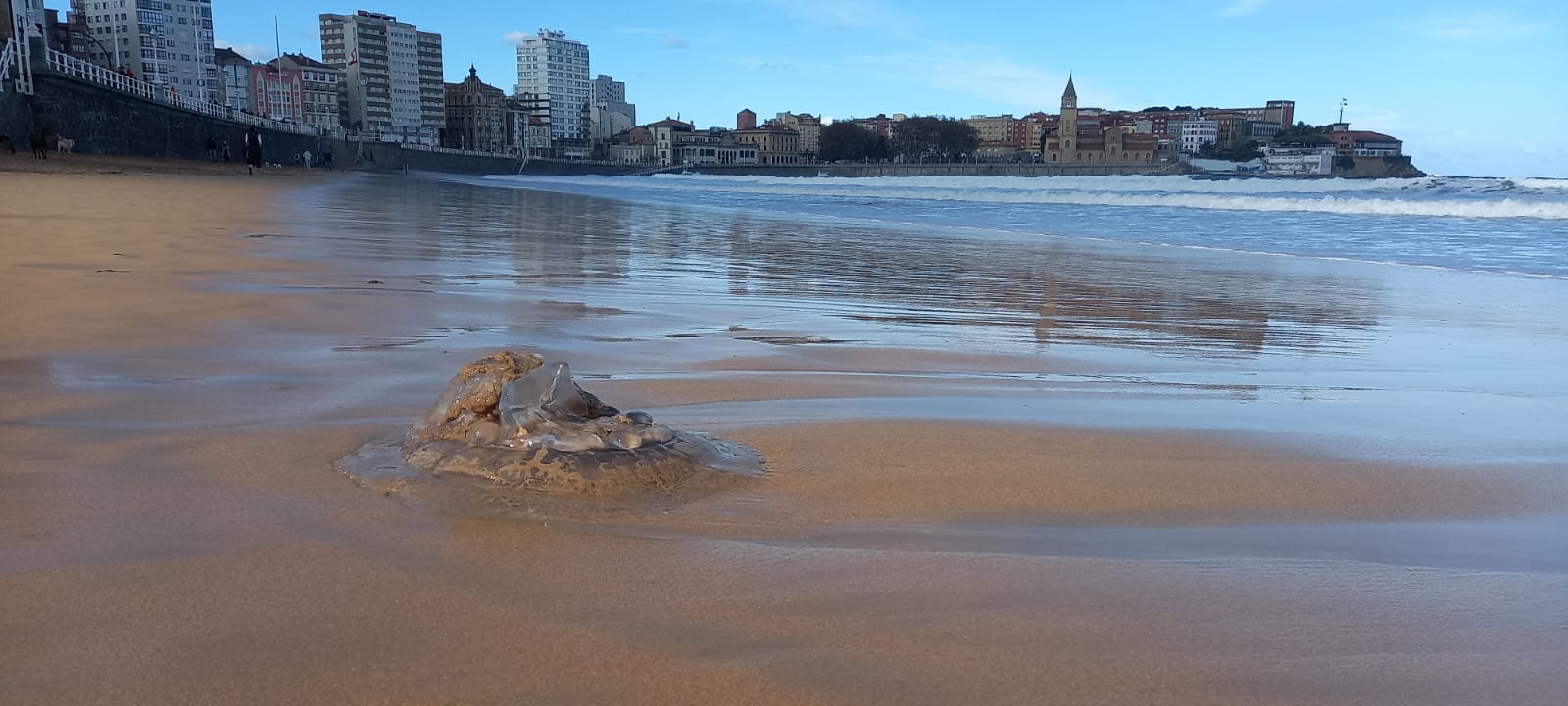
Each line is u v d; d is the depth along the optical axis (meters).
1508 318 8.03
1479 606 2.22
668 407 4.05
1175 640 2.00
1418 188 44.47
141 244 9.27
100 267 7.45
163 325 5.27
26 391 3.77
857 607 2.12
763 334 6.22
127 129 41.25
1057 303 8.52
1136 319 7.70
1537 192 37.78
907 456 3.36
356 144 84.69
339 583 2.15
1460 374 5.57
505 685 1.75
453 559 2.31
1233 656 1.94
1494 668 1.91
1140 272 11.48
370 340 5.19
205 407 3.64
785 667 1.84
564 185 55.47
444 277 8.41
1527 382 5.30
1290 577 2.37
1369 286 10.29
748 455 3.27
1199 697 1.77
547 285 8.23
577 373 4.71
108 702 1.65
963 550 2.50
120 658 1.80
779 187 57.53
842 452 3.38
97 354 4.47
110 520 2.49
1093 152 142.75
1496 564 2.51
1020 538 2.61
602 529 2.54
